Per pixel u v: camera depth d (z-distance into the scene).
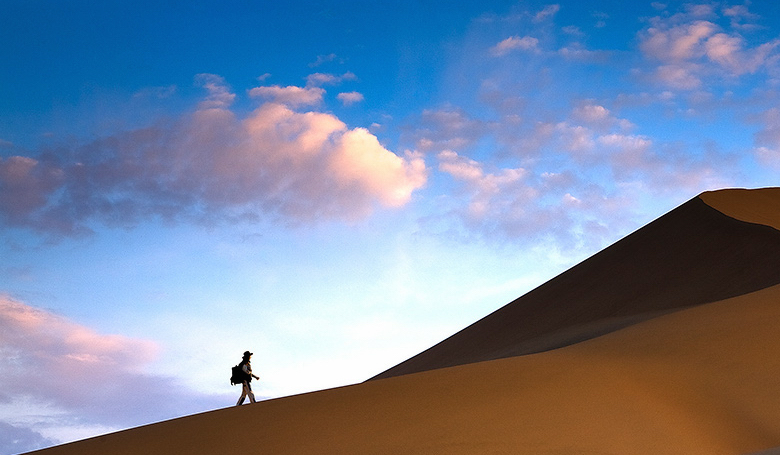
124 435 15.38
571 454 11.97
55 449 15.12
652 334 18.02
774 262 28.80
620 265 37.47
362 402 15.12
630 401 14.12
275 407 15.59
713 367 15.10
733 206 37.91
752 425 13.00
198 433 14.35
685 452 12.26
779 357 14.98
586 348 18.17
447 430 13.09
